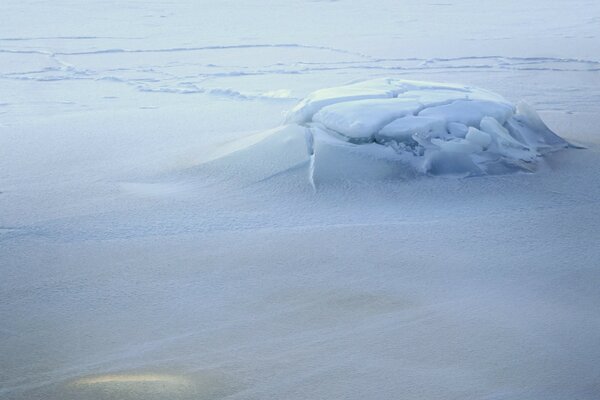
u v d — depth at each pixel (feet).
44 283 16.71
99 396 12.09
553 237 19.17
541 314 15.05
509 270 17.24
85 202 22.12
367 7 80.84
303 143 24.36
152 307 15.52
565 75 43.88
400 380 12.62
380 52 51.55
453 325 14.58
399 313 15.11
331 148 23.56
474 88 28.30
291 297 15.93
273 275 17.03
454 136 24.43
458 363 13.16
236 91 38.63
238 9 77.20
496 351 13.57
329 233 19.44
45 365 13.17
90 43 54.95
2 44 54.08
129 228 19.95
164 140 29.37
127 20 68.18
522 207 21.25
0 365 13.19
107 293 16.20
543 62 48.14
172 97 38.27
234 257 18.04
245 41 56.24
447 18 72.69
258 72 44.42
